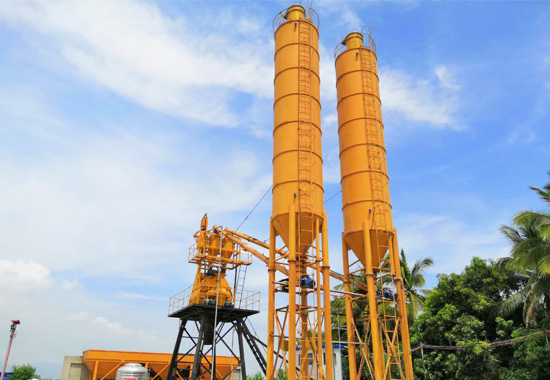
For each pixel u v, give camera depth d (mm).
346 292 25359
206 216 35156
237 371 41375
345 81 30047
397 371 37375
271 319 22719
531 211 29938
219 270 33156
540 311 32906
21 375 68062
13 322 26453
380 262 26156
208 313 32875
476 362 30938
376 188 26672
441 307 35750
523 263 28469
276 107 26969
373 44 31453
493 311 35531
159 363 39750
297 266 24031
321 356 21719
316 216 23875
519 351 30031
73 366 39438
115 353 38531
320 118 27281
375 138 28047
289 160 24891
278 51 28281
